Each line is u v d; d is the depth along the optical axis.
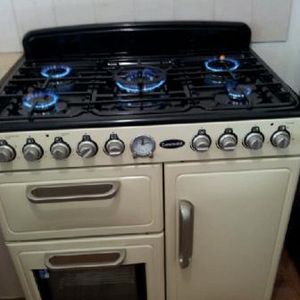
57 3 1.21
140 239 1.00
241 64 1.11
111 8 1.23
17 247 0.99
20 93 0.94
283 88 0.92
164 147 0.84
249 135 0.82
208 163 0.88
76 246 1.00
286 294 1.36
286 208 0.98
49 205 0.91
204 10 1.25
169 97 0.88
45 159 0.84
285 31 1.29
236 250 1.06
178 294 1.17
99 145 0.82
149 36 1.23
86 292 1.18
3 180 0.87
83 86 0.98
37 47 1.23
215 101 0.88
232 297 1.19
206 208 0.96
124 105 0.86
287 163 0.89
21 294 1.32
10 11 1.22
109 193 0.87
